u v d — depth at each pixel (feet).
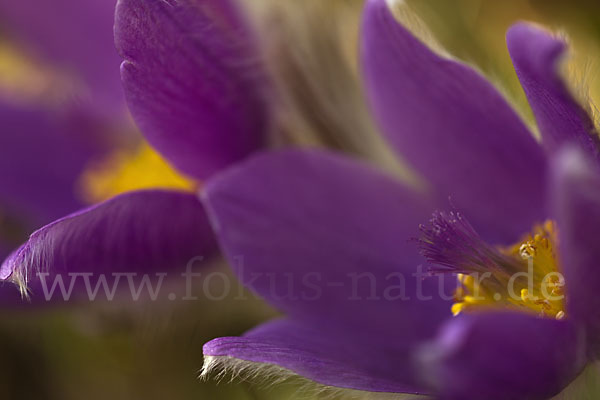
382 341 0.64
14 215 0.83
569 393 0.58
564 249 0.54
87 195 0.83
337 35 0.69
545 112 0.58
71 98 0.85
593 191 0.53
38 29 0.85
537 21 0.72
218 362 0.59
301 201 0.65
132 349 0.79
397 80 0.64
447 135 0.64
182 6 0.62
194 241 0.67
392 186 0.66
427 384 0.55
